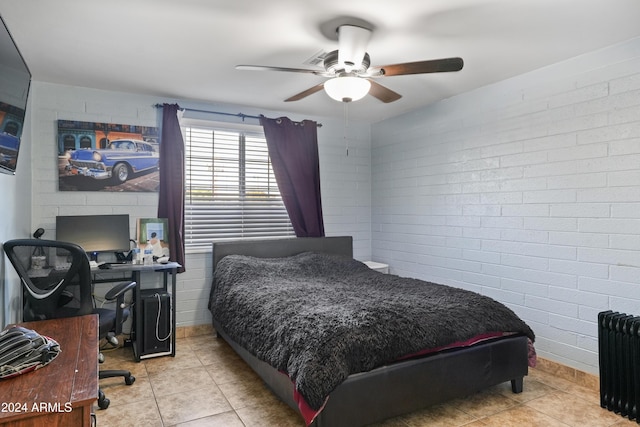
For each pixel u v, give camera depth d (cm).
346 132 486
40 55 278
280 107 423
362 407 203
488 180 347
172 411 238
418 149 426
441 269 397
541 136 305
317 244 445
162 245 365
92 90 353
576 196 282
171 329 330
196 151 406
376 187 491
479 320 244
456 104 378
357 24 228
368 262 476
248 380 283
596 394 263
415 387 219
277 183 434
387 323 221
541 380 285
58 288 215
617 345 238
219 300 335
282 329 229
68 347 157
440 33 243
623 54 256
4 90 198
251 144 434
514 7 212
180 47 264
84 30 238
